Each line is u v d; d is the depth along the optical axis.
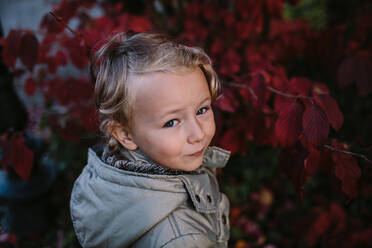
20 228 2.37
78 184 0.94
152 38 0.81
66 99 1.67
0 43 1.25
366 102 2.75
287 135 0.97
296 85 1.14
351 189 0.97
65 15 1.44
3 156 1.28
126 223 0.81
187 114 0.76
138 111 0.76
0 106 1.84
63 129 1.58
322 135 0.91
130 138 0.83
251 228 2.32
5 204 2.31
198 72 0.79
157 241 0.80
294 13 4.05
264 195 2.54
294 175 1.02
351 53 1.57
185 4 2.49
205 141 0.83
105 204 0.84
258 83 1.15
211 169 1.09
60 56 1.50
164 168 0.86
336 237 1.84
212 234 0.90
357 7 2.70
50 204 2.50
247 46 1.93
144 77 0.73
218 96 1.09
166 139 0.76
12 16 6.06
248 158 2.80
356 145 1.09
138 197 0.81
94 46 1.07
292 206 2.52
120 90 0.76
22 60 1.17
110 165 0.86
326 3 3.34
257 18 1.91
